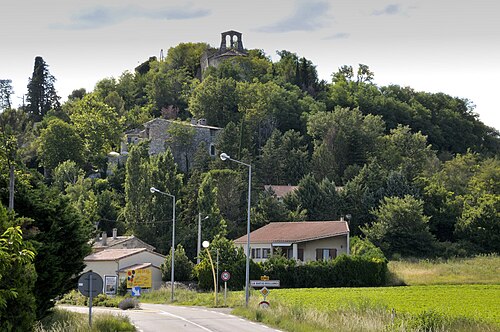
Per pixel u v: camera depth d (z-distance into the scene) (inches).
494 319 1923.0
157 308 2620.6
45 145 6451.8
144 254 4072.3
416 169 6127.0
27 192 1739.7
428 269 4099.4
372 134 6870.1
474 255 4734.3
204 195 4746.6
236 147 6584.6
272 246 4180.6
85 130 6840.6
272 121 7657.5
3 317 1090.1
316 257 4119.1
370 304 2090.3
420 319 1648.6
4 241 882.1
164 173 5054.1
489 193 5497.1
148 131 6998.0
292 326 1651.1
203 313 2255.2
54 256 1646.2
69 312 1998.0
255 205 5344.5
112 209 5162.4
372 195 5442.9
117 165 6363.2
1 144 1969.7
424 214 5216.5
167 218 4837.6
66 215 1749.5
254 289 3425.2
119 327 1620.3
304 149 6712.6
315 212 5339.6
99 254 4158.5
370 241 4645.7
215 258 3555.6
